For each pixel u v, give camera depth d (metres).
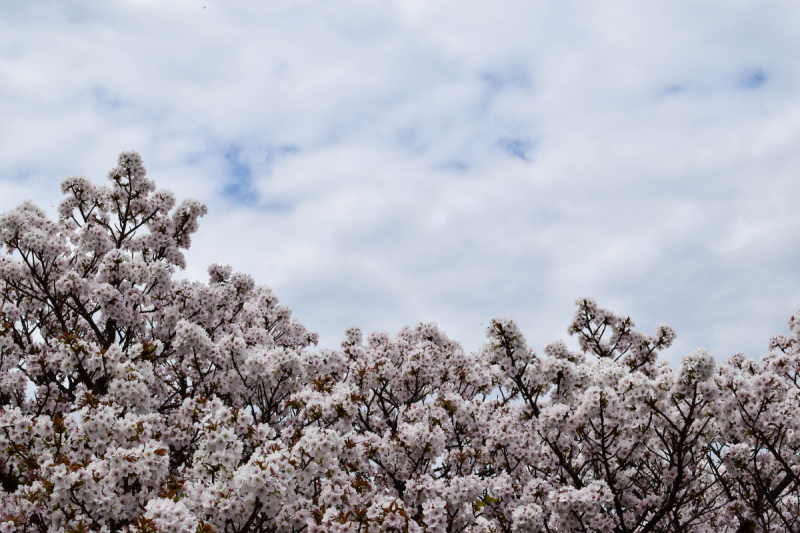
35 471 7.25
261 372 9.73
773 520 10.70
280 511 6.90
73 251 12.89
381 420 11.26
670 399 8.52
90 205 13.32
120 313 11.12
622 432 9.31
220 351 10.45
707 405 8.88
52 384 10.45
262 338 13.40
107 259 11.25
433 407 9.70
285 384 10.57
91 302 12.92
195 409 8.81
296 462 6.52
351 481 7.54
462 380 11.70
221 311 13.30
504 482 8.59
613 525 8.53
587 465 10.07
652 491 9.99
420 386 11.19
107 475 6.38
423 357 11.03
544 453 10.09
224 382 10.52
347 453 8.04
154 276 11.88
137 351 9.09
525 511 7.88
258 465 6.27
